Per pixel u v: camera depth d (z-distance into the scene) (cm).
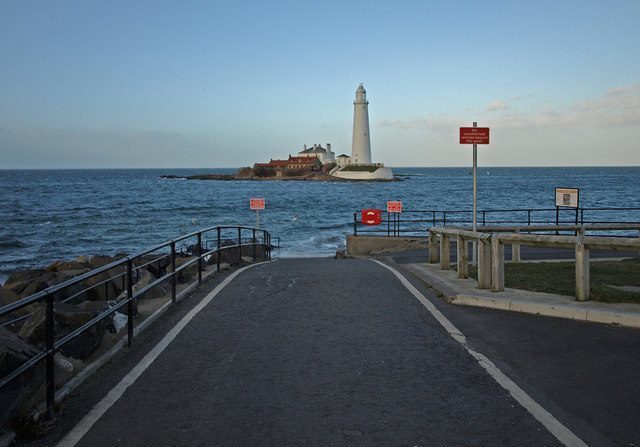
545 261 1491
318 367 646
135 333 784
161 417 506
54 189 11962
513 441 450
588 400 536
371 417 502
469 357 676
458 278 1176
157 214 6300
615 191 9356
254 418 502
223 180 18675
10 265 3178
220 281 1271
